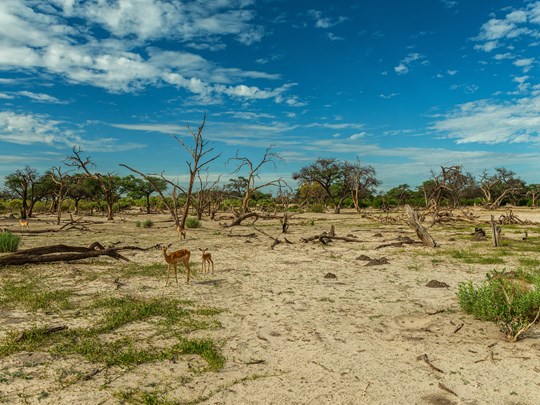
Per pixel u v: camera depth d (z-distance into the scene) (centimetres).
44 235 2500
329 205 9231
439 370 484
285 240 2058
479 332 628
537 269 1178
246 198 4359
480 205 8519
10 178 5319
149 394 431
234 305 809
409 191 8906
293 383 458
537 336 602
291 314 743
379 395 427
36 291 905
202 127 3030
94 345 571
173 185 3167
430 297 877
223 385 454
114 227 3347
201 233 2755
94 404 410
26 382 457
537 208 7706
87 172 4022
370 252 1692
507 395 423
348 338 608
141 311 736
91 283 1005
